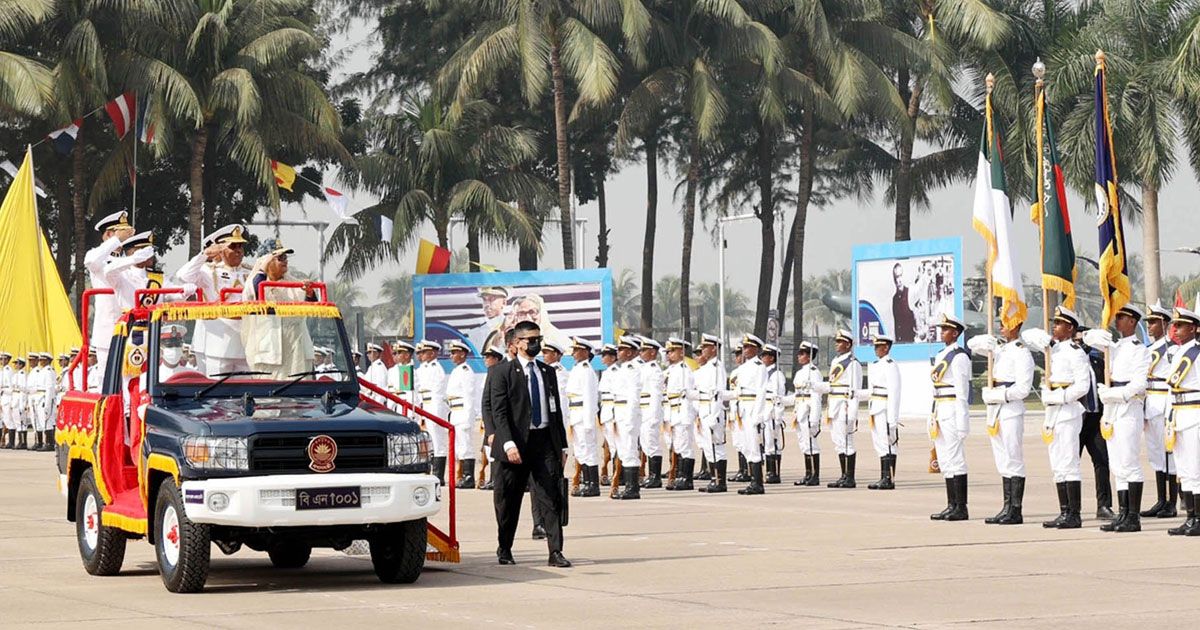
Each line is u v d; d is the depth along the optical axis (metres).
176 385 18.84
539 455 20.62
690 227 87.75
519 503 20.84
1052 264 30.22
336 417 18.00
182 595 18.06
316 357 19.42
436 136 75.81
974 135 86.56
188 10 71.44
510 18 75.88
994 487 34.28
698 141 87.00
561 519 20.95
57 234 83.69
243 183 86.38
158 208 86.19
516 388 20.50
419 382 38.62
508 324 58.09
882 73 78.94
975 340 26.06
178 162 84.12
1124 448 24.08
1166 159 68.12
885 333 65.88
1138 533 23.92
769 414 34.22
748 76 80.19
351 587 18.77
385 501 17.67
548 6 72.56
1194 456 23.16
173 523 18.08
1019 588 17.81
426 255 65.00
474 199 74.56
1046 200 30.34
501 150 78.06
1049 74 71.50
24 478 41.84
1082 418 25.88
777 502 31.27
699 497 33.25
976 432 59.66
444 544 20.03
